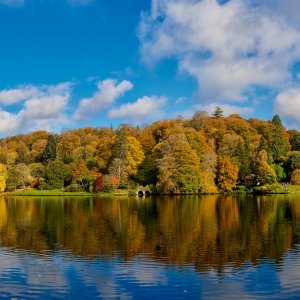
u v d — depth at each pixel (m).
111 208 68.00
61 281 23.94
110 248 32.75
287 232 39.53
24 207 73.00
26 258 29.59
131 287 22.77
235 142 126.75
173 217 52.59
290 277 24.34
